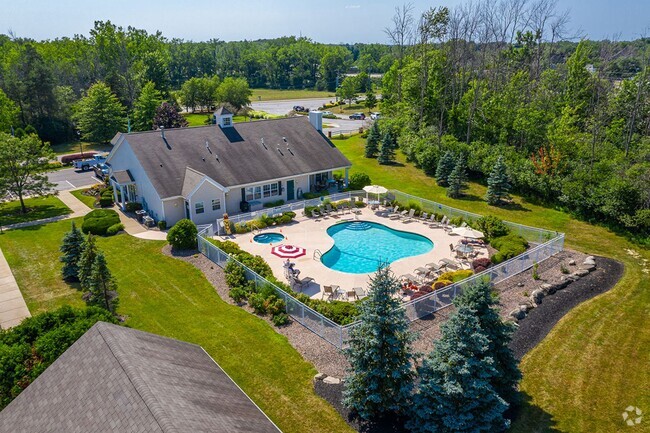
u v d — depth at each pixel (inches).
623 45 3085.6
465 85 2701.8
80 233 1178.0
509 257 1216.8
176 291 1109.7
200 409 510.9
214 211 1539.1
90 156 2554.1
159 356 601.9
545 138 1995.6
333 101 5590.6
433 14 2716.5
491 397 618.8
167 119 2770.7
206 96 4318.4
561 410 724.0
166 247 1359.5
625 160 1647.4
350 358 687.7
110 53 4525.1
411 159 2370.8
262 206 1654.8
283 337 911.7
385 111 3061.0
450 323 638.5
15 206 1784.0
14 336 749.9
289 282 1107.3
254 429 526.9
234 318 985.5
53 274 1216.2
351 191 1786.4
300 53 7775.6
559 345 888.9
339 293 1069.1
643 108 2081.7
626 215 1453.0
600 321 973.8
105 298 978.7
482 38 2851.9
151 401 475.5
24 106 3029.0
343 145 2812.5
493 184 1745.8
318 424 689.6
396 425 679.1
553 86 2428.6
